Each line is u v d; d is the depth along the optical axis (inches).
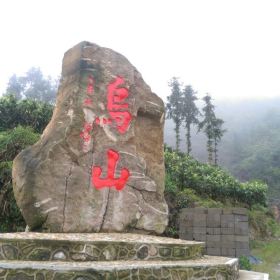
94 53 319.3
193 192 674.8
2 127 595.8
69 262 217.3
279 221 866.8
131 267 210.1
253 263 473.4
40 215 268.8
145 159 332.8
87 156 295.0
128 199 306.2
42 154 281.3
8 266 196.2
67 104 299.9
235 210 484.1
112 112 316.2
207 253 473.4
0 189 447.2
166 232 541.3
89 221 284.4
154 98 348.2
